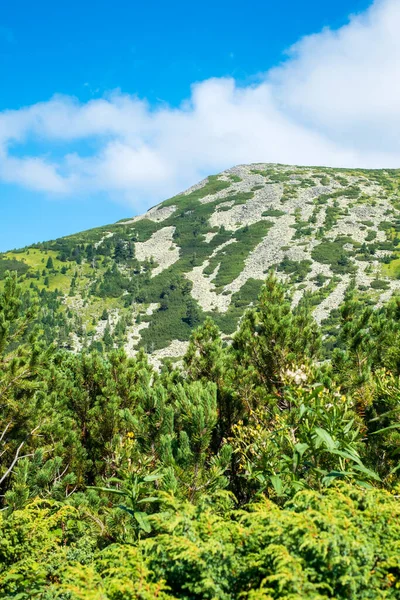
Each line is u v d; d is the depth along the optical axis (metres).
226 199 188.50
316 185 182.62
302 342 9.34
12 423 8.51
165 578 3.39
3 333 8.31
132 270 153.88
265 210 169.88
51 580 5.09
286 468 5.86
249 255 142.38
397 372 7.57
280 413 7.36
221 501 5.09
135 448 7.70
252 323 9.61
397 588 3.03
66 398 10.18
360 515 3.57
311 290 109.94
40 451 7.96
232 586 3.20
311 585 2.81
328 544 3.00
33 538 5.25
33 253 168.75
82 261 164.88
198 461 5.91
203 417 5.93
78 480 8.71
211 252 153.12
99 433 8.87
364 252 125.12
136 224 195.12
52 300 134.38
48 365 9.85
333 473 4.85
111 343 108.25
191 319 112.81
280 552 3.01
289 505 4.17
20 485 6.97
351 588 2.81
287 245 139.50
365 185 178.50
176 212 194.50
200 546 3.37
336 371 8.51
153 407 6.65
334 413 5.64
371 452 6.48
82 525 6.25
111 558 3.84
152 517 3.94
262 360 8.82
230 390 8.15
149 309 129.75
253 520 3.64
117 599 3.13
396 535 3.32
